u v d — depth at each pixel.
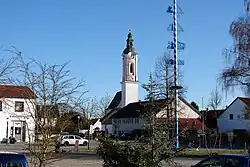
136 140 13.16
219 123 76.94
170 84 39.41
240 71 37.06
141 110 15.05
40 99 14.15
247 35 36.47
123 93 102.75
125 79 102.81
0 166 12.39
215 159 14.26
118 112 92.19
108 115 94.31
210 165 14.29
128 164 12.56
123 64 104.06
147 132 13.16
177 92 32.72
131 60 103.31
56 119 14.09
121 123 89.00
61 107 14.44
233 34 36.81
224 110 76.88
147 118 13.91
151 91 15.73
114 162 12.85
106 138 13.28
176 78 40.75
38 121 13.95
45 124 13.94
